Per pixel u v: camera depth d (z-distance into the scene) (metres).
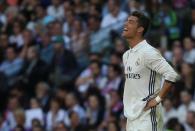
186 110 25.89
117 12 31.83
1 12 36.41
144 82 15.62
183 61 28.39
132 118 15.67
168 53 28.72
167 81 15.36
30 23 34.44
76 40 31.88
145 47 15.62
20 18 34.84
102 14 32.69
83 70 30.77
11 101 30.20
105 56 30.72
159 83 15.71
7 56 32.62
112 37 31.19
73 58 30.83
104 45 31.28
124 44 29.36
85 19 33.09
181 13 31.52
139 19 15.72
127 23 15.78
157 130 15.66
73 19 33.09
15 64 32.25
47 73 31.19
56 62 30.95
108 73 28.36
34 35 33.22
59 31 32.44
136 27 15.70
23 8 35.94
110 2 31.98
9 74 32.12
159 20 30.91
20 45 33.41
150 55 15.45
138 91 15.64
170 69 15.35
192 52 29.27
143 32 15.76
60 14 34.16
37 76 31.31
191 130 25.03
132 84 15.71
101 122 26.88
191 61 29.03
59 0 34.56
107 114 26.89
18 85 31.27
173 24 30.95
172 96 26.31
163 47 29.39
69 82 30.12
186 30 30.95
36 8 35.06
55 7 34.56
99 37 31.59
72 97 28.12
